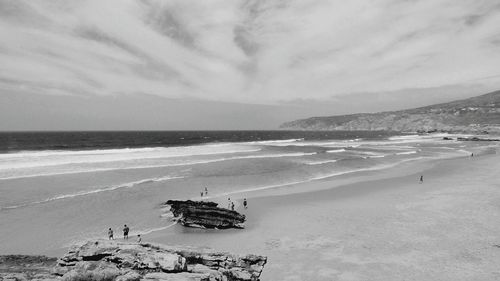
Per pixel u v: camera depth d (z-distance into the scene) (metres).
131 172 44.00
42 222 24.00
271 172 46.62
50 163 49.00
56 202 29.00
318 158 63.53
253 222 25.42
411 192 34.62
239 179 41.25
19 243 20.17
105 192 32.94
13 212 26.02
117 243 13.23
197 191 34.62
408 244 19.97
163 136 188.62
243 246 20.36
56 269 11.56
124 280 10.27
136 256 12.38
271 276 16.16
